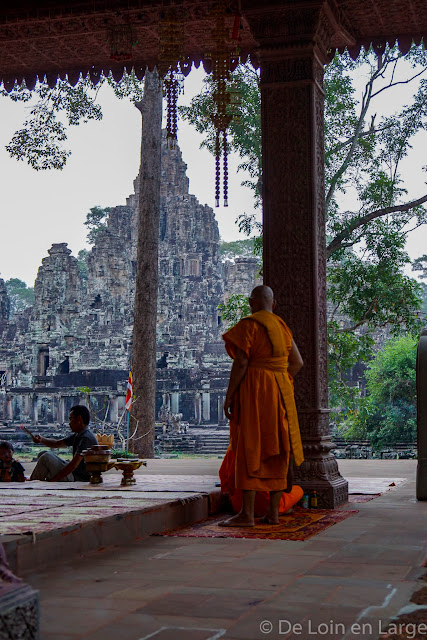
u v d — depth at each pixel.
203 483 7.29
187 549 4.57
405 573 3.78
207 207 65.81
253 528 5.46
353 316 21.27
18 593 2.35
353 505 6.88
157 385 52.19
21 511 4.98
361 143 20.66
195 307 59.81
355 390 22.59
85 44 9.04
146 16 8.12
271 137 7.38
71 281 60.34
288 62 7.38
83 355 56.44
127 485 6.95
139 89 21.33
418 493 7.20
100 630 2.83
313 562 4.09
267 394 5.61
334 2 7.51
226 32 7.54
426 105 20.27
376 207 20.62
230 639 2.71
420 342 7.39
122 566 4.03
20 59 9.52
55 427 51.06
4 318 67.06
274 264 7.26
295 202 7.27
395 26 8.26
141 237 20.58
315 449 6.82
